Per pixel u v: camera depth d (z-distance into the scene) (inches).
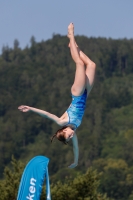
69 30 1299.2
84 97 1277.1
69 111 1268.5
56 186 2625.5
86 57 1294.3
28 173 1315.2
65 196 2588.6
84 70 1272.1
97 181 2645.2
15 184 2529.5
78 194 2610.7
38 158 1333.7
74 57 1280.8
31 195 1306.6
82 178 2628.0
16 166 2689.5
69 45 1294.3
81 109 1270.9
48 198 1331.2
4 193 2519.7
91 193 2628.0
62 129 1264.8
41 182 1317.7
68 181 2677.2
